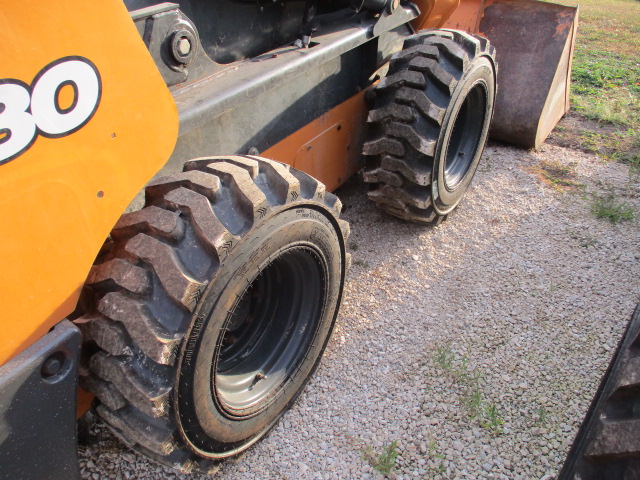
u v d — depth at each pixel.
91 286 1.74
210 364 1.83
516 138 4.61
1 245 1.36
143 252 1.69
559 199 4.03
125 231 1.78
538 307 3.09
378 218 3.83
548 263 3.42
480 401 2.57
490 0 4.61
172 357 1.64
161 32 1.93
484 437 2.42
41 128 1.37
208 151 2.38
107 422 1.91
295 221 2.00
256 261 1.87
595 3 11.13
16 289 1.41
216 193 1.77
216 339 1.82
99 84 1.47
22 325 1.45
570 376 2.69
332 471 2.29
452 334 2.93
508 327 2.97
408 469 2.30
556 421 2.47
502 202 4.01
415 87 2.99
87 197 1.51
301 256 2.20
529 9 4.48
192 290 1.64
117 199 1.59
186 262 1.70
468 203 4.00
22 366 1.44
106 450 2.35
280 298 2.41
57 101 1.38
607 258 3.45
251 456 2.35
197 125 1.97
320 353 2.57
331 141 3.28
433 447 2.37
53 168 1.42
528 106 4.43
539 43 4.41
